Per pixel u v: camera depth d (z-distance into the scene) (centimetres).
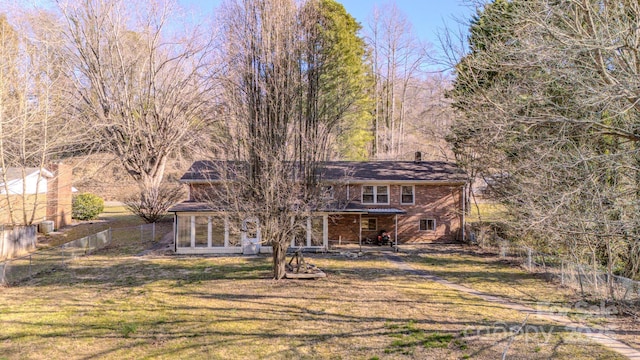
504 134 1181
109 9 2956
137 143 3136
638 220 786
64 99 2688
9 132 2125
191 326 1009
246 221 1422
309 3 1516
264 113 1409
